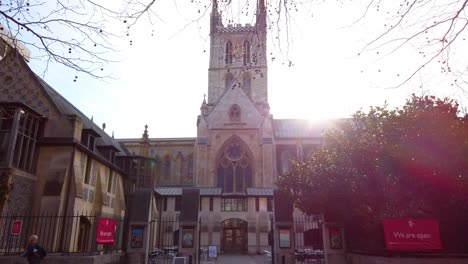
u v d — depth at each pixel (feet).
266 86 216.13
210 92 222.07
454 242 63.98
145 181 147.74
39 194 89.81
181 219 81.97
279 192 84.17
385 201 77.87
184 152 228.02
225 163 184.03
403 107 77.41
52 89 117.70
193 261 79.00
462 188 63.93
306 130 221.05
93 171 109.09
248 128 185.78
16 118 82.12
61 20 21.38
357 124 91.20
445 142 66.18
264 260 109.40
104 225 74.38
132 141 230.27
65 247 87.10
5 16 20.83
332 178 79.46
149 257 90.79
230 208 157.07
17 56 24.48
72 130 95.25
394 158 70.23
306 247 133.28
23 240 83.92
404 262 59.47
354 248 74.02
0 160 80.59
